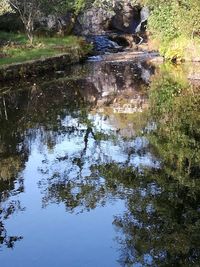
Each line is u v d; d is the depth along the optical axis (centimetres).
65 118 2066
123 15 4619
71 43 3675
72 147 1673
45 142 1739
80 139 1756
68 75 3061
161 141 1655
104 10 4475
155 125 1869
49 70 3164
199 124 1834
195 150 1540
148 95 2430
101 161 1513
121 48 4016
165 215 1119
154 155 1524
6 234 1073
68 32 4134
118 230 1060
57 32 4038
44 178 1403
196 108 2091
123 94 2486
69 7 3994
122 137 1736
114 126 1897
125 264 930
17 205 1221
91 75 3038
